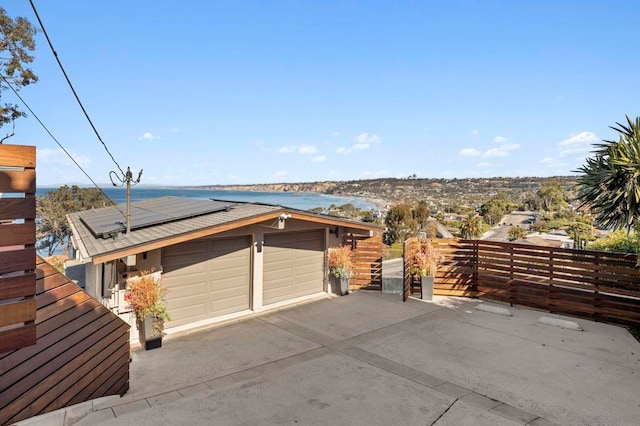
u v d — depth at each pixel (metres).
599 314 8.34
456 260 10.69
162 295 7.31
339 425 4.12
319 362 6.11
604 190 7.31
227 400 4.70
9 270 2.43
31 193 2.54
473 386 5.22
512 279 9.74
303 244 10.56
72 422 3.81
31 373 3.44
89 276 10.27
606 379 5.51
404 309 9.46
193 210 9.96
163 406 4.49
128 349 5.28
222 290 8.84
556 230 57.00
